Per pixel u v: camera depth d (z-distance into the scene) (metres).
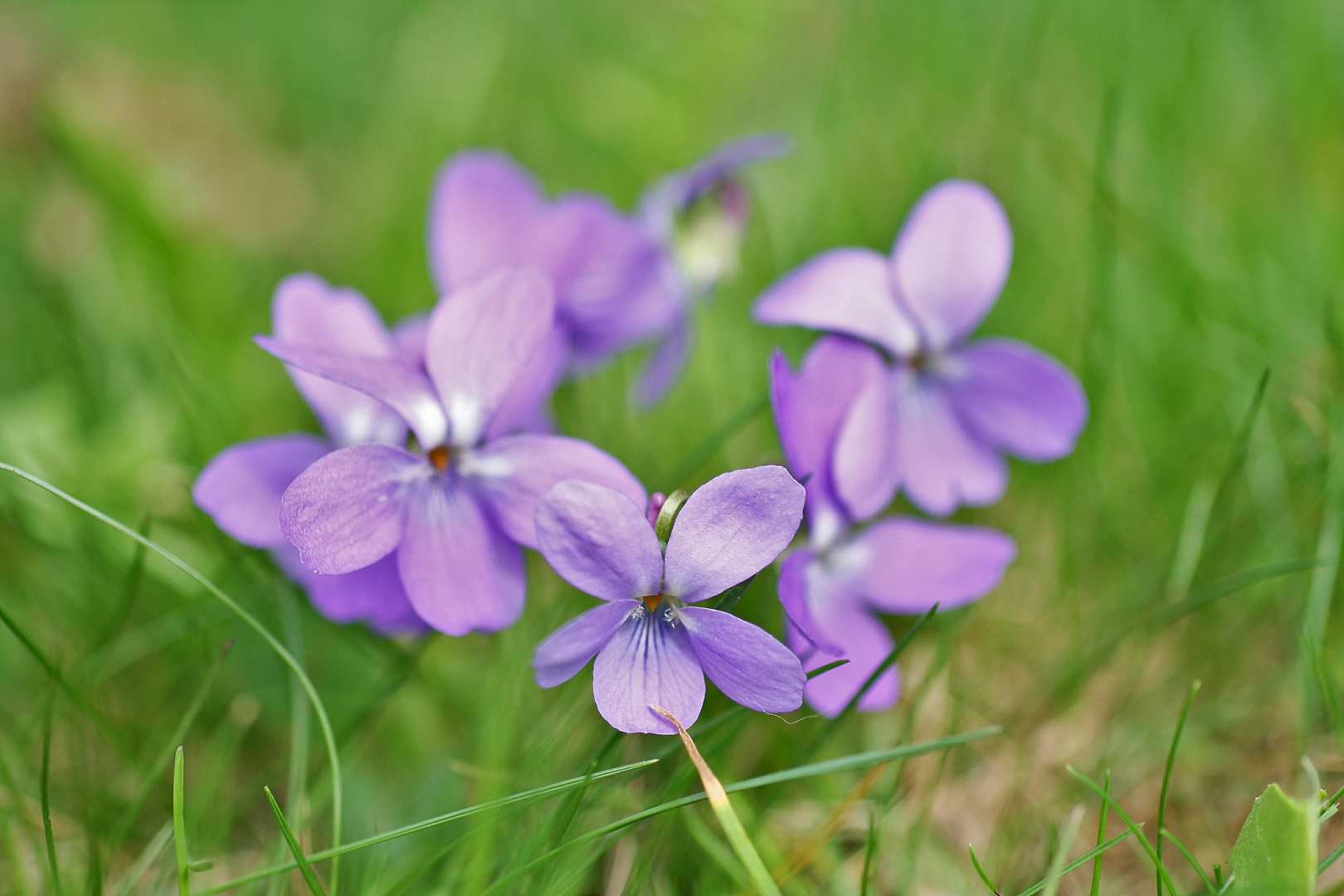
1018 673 0.26
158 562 0.26
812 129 0.34
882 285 0.25
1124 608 0.26
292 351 0.23
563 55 0.41
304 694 0.24
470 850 0.23
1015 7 0.35
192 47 0.43
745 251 0.31
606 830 0.22
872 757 0.23
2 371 0.30
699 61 0.39
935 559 0.24
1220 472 0.27
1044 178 0.30
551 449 0.23
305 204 0.37
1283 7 0.31
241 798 0.24
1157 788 0.25
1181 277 0.28
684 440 0.28
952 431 0.25
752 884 0.23
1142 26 0.33
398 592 0.24
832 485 0.24
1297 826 0.22
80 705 0.24
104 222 0.30
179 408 0.28
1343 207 0.29
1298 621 0.25
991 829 0.25
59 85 0.37
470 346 0.23
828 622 0.24
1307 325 0.28
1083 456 0.27
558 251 0.26
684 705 0.22
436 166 0.35
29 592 0.26
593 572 0.22
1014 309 0.29
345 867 0.24
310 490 0.22
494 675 0.24
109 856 0.24
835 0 0.38
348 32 0.43
